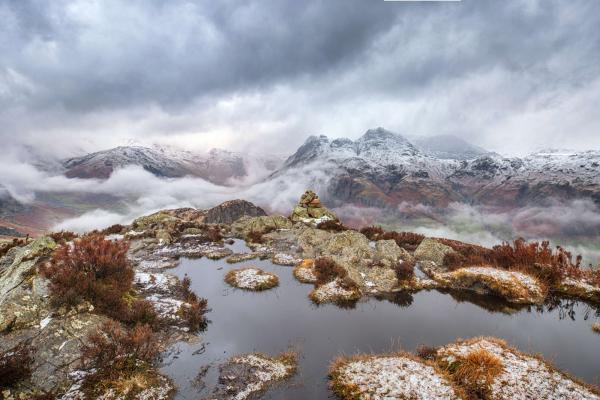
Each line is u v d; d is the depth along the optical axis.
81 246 13.35
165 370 9.98
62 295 10.98
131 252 25.52
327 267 18.97
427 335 12.48
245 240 32.09
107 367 9.12
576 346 11.61
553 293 16.41
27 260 13.02
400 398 8.46
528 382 8.94
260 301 15.93
